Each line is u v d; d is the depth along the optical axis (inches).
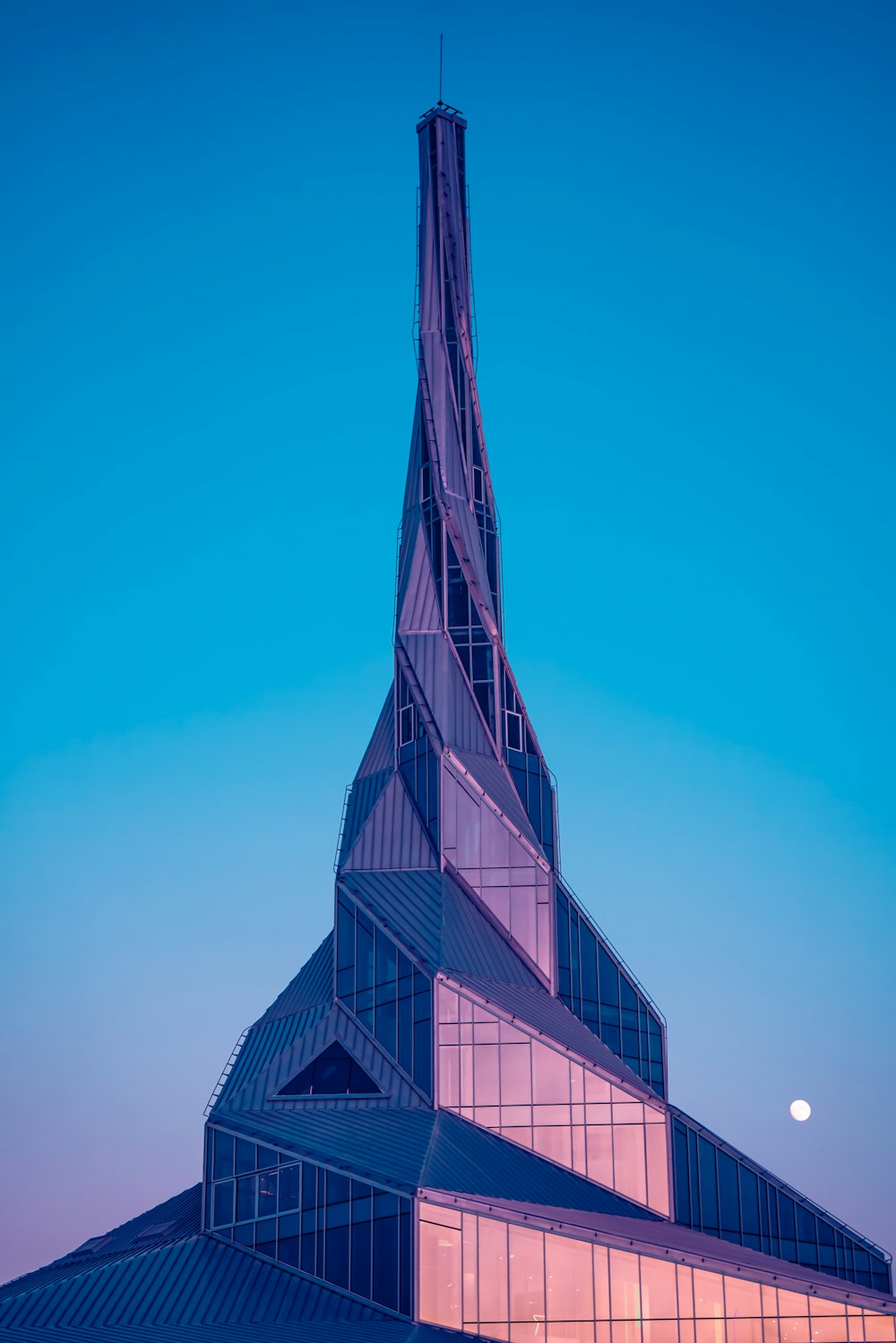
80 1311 3233.3
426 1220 3289.9
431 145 5108.3
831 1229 4288.9
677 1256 3189.0
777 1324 3127.5
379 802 4424.2
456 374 4923.7
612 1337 3154.5
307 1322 3221.0
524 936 4313.5
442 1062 3927.2
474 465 4894.2
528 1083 3937.0
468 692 4574.3
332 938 4537.4
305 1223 3491.6
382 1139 3629.4
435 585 4667.8
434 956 4020.7
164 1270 3444.9
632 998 4618.6
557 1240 3228.3
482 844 4375.0
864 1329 3105.3
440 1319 3213.6
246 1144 3693.4
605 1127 3922.2
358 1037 4040.4
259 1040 4256.9
